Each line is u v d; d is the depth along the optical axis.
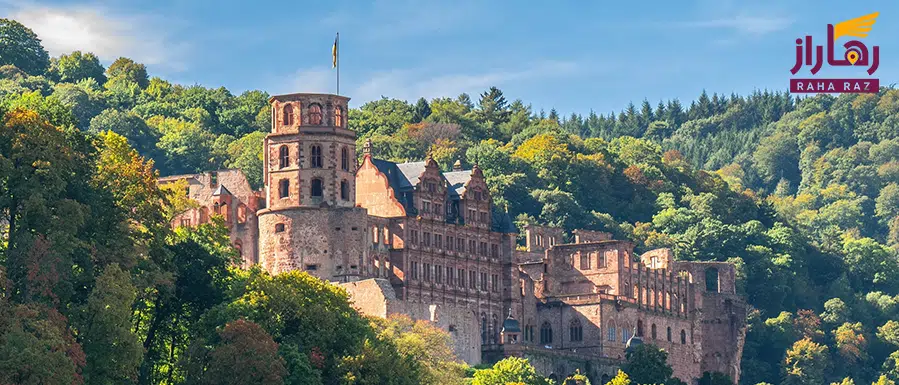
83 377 197.62
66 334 195.62
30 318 191.00
